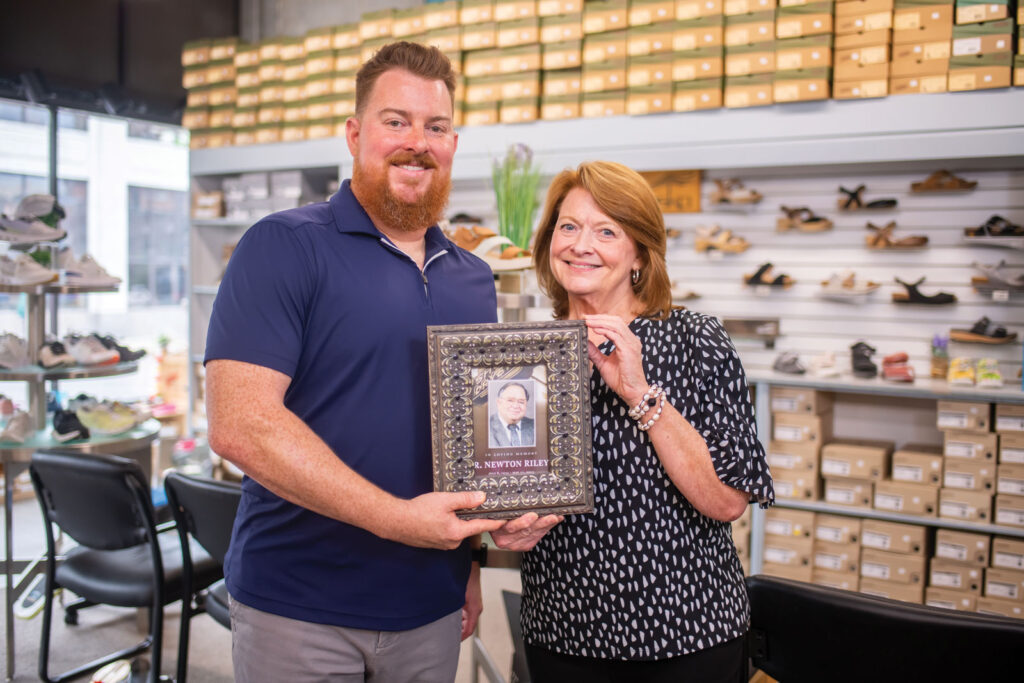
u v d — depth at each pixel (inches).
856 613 51.1
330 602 53.4
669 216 162.6
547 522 52.2
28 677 113.7
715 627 55.1
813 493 137.1
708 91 140.6
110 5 207.2
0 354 142.4
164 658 120.2
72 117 219.5
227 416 48.6
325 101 184.2
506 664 106.0
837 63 130.8
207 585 103.7
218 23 233.3
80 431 136.6
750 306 156.3
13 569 140.6
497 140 159.6
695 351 57.2
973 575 125.3
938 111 124.3
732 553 59.5
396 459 54.7
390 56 54.5
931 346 142.6
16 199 209.6
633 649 54.6
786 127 134.9
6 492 115.3
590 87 150.4
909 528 129.3
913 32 125.6
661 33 143.9
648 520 55.3
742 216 156.2
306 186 196.9
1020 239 130.4
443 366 51.3
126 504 95.5
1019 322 136.9
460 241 92.1
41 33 193.8
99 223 253.1
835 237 149.4
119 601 100.0
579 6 150.9
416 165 54.2
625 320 60.7
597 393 57.4
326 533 53.3
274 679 53.7
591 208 58.6
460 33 162.2
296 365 52.1
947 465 127.2
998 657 47.5
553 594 57.1
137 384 259.3
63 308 259.3
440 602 57.3
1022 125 119.3
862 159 129.8
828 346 150.8
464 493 50.6
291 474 47.4
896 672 51.1
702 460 53.9
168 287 276.2
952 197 140.8
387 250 56.2
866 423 149.7
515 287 90.7
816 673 54.6
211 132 204.8
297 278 52.1
